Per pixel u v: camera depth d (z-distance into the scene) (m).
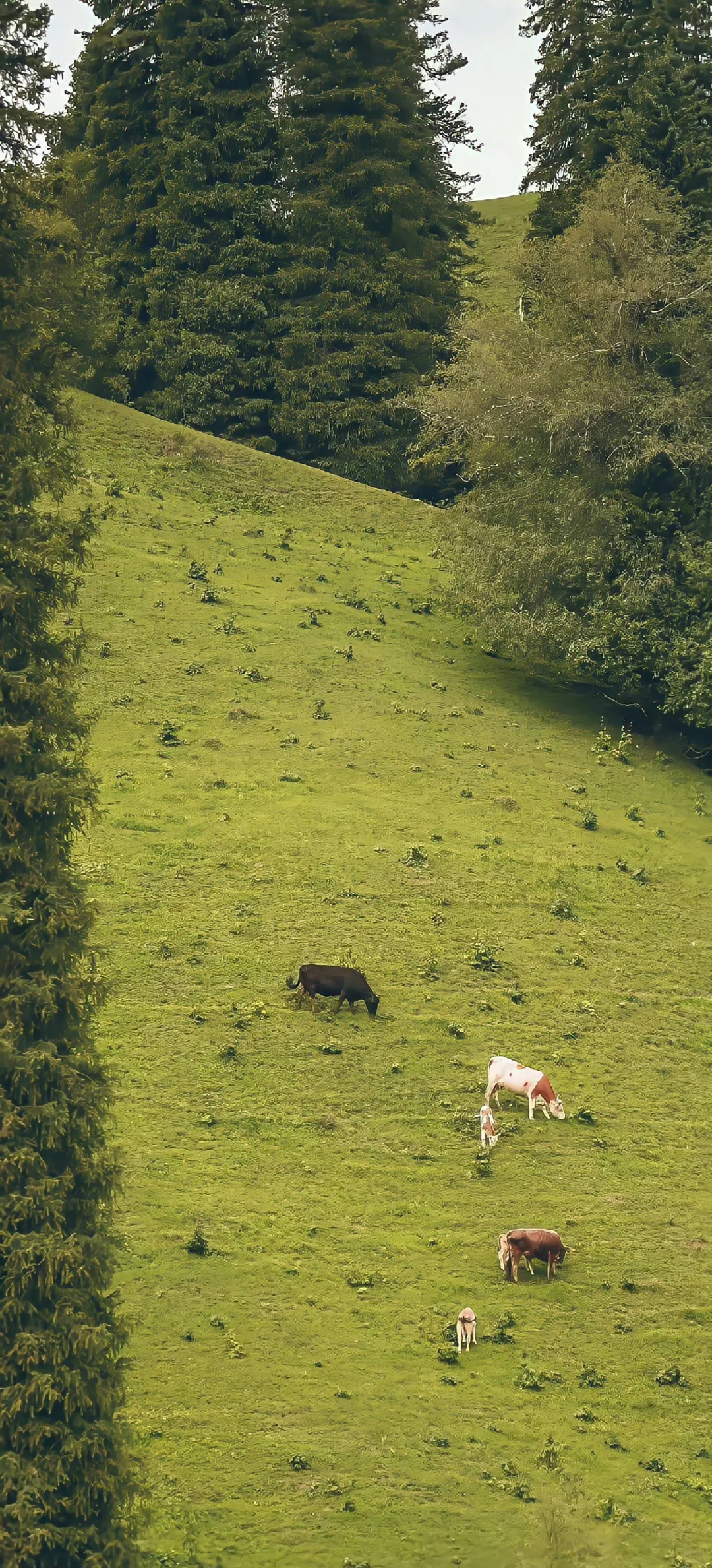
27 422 19.77
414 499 73.81
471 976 36.31
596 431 51.19
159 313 76.38
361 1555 19.81
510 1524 20.62
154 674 48.91
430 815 43.53
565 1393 23.77
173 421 75.75
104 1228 19.09
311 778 44.38
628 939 39.56
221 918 36.81
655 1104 32.94
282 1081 31.33
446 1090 31.94
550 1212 28.53
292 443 76.50
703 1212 29.28
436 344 75.25
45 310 19.94
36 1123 18.36
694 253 51.53
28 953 18.83
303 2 78.69
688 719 49.09
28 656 19.61
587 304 51.47
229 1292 24.97
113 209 79.12
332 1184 28.52
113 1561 17.42
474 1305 25.67
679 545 50.56
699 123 61.12
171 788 42.31
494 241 121.81
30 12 19.44
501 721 51.50
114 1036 31.89
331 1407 22.59
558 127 69.44
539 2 70.50
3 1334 17.69
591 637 50.78
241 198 75.62
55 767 19.31
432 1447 22.02
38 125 19.62
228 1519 20.22
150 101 79.69
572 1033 34.94
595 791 47.53
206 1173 28.16
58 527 19.75
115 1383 18.30
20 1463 17.09
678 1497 21.84
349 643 54.75
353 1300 25.27
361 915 37.84
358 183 76.19
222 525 63.75
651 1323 25.78
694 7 66.50
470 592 52.91
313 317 75.19
